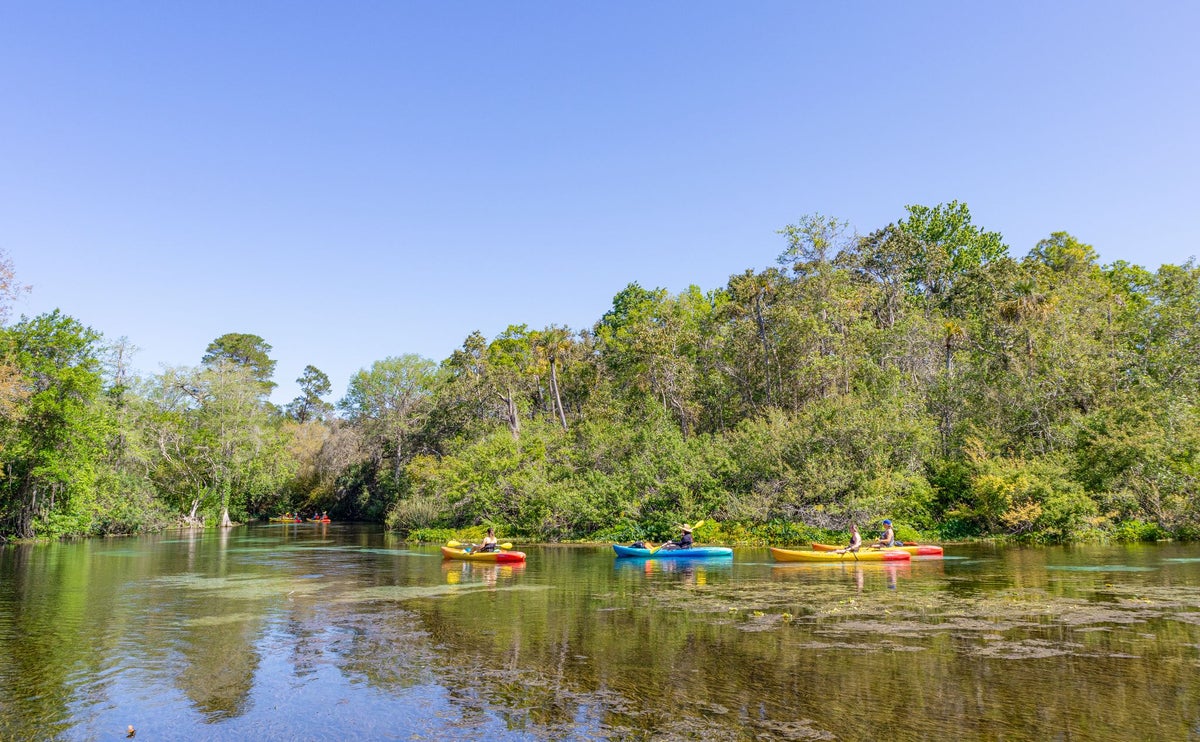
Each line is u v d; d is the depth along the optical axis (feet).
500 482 132.46
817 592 59.93
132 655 41.45
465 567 86.17
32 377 131.23
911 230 203.10
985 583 62.69
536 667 37.65
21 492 137.18
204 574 80.74
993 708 29.73
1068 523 98.99
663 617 50.16
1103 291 145.28
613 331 214.90
